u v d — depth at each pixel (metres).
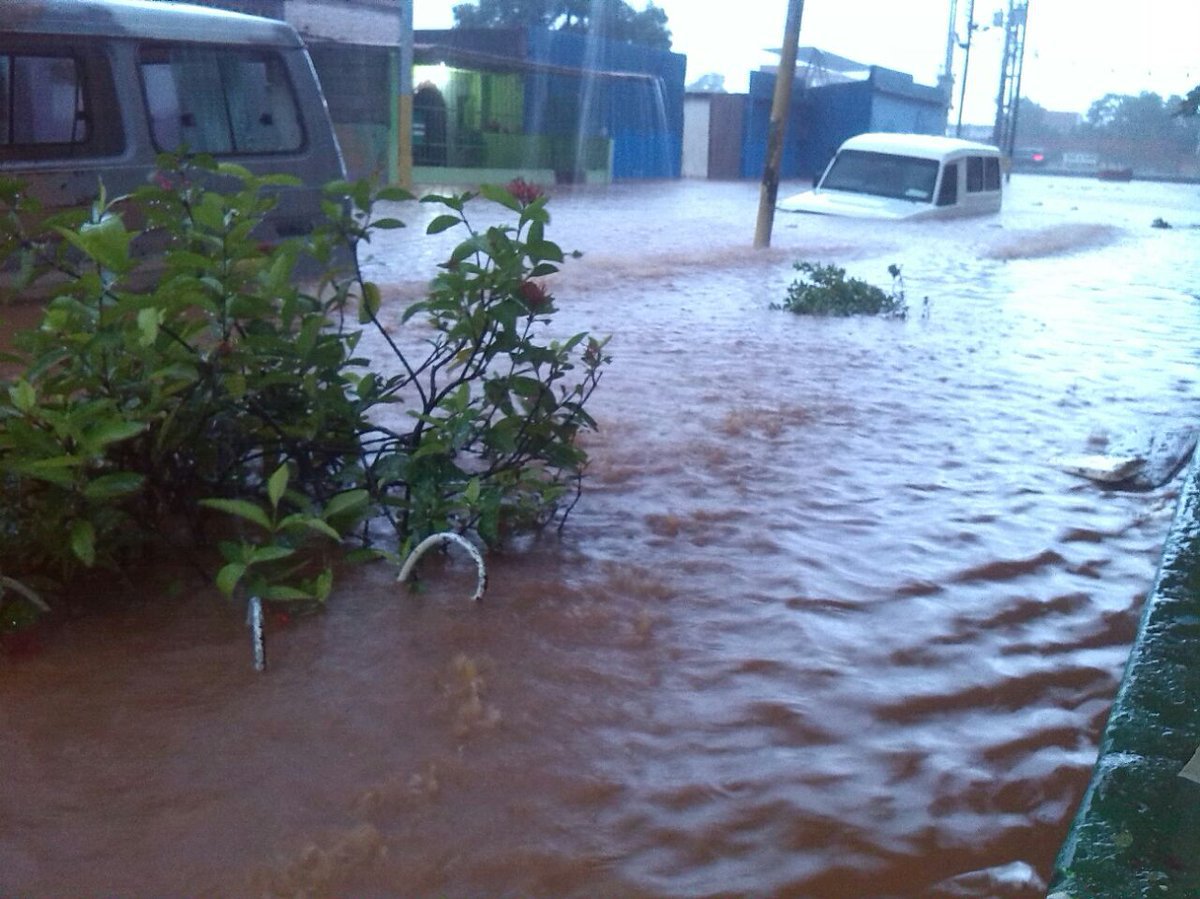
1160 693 3.00
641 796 2.55
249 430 3.72
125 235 3.25
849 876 2.32
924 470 4.97
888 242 15.41
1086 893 2.25
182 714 2.82
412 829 2.42
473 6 34.97
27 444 3.04
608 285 10.46
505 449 3.77
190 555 3.63
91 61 7.70
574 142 28.19
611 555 3.88
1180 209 27.64
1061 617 3.53
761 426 5.57
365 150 20.61
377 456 4.29
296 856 2.33
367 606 3.41
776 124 13.48
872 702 2.98
